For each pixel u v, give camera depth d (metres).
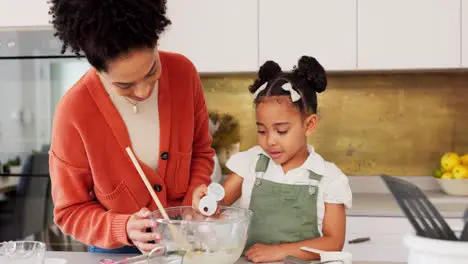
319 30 2.48
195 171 1.47
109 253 1.27
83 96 1.27
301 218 1.39
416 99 2.83
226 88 2.92
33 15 2.38
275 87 1.38
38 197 2.38
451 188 2.51
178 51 2.55
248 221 1.07
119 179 1.31
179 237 1.01
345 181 1.40
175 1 2.54
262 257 1.21
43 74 2.38
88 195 1.33
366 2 2.46
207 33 2.54
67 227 1.29
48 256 1.23
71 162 1.28
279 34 2.50
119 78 1.03
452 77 2.80
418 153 2.83
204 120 1.50
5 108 2.40
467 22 2.43
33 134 2.39
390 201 2.49
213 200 1.14
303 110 1.38
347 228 2.29
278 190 1.42
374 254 2.27
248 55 2.52
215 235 1.00
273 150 1.39
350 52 2.48
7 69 2.39
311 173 1.41
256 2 2.51
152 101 1.33
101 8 0.96
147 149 1.33
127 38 0.97
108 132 1.29
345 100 2.87
